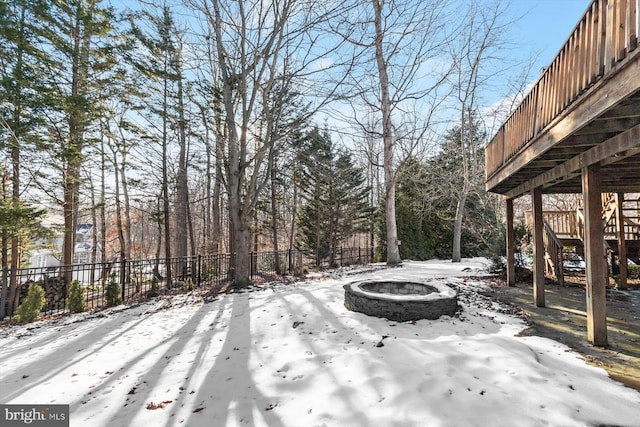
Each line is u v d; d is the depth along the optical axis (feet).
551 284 25.43
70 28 29.22
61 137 29.25
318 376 9.23
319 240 52.65
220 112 36.01
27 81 25.85
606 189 22.13
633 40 7.28
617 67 7.75
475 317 15.65
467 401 7.43
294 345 12.17
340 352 10.95
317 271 37.76
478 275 30.12
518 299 20.17
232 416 7.66
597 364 10.09
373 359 9.91
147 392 9.21
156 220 39.37
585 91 9.46
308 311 16.92
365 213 58.29
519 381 8.29
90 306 24.22
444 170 54.03
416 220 53.01
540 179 18.02
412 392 7.87
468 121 48.37
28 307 19.85
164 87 35.96
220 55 27.02
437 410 7.14
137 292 28.25
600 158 11.59
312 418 7.28
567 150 13.12
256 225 51.60
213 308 19.54
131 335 15.16
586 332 13.53
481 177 50.80
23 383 10.30
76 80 29.96
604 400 7.64
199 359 11.53
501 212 54.03
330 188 50.80
